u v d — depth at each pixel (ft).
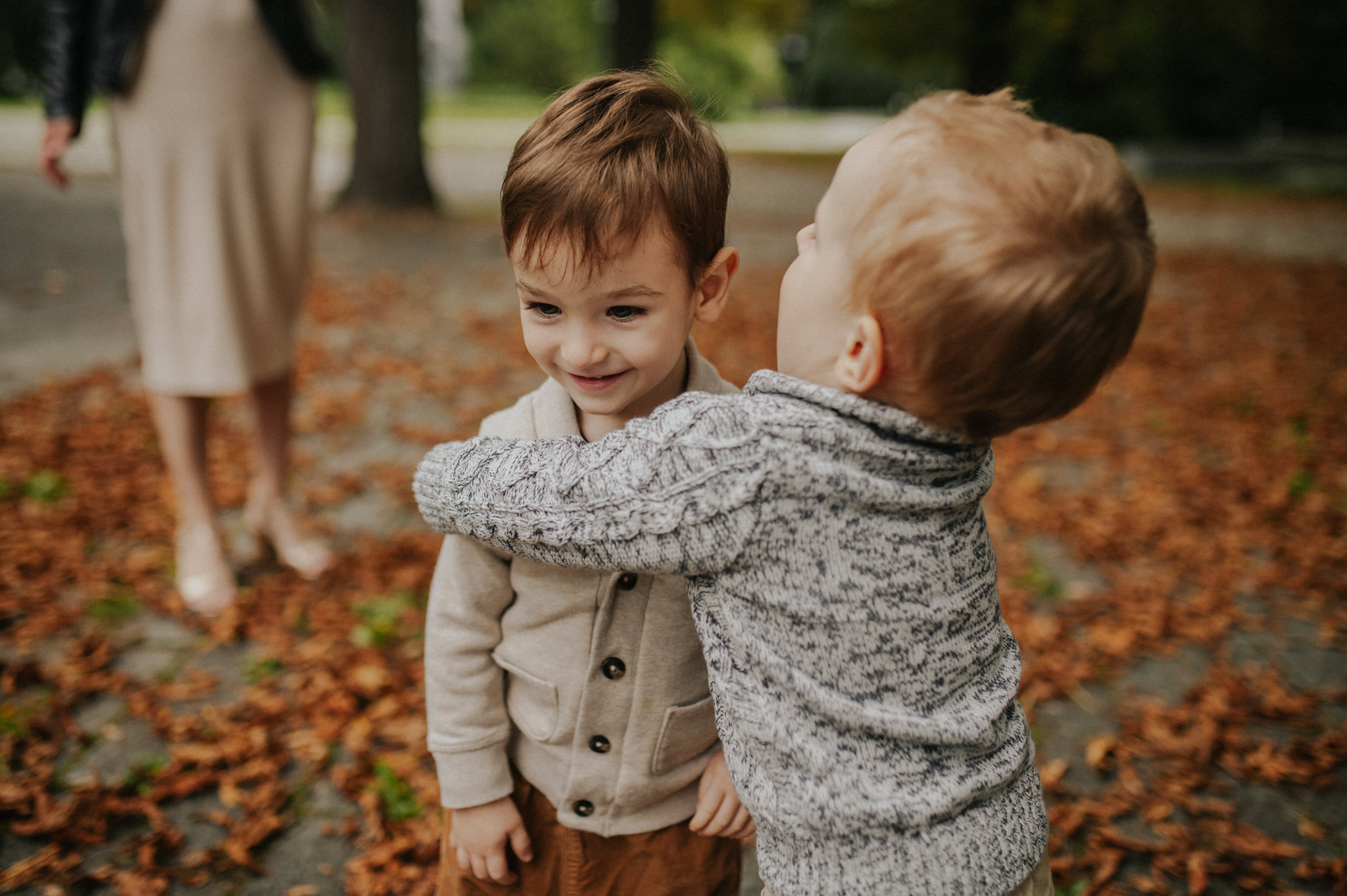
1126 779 7.71
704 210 3.42
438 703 3.97
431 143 70.28
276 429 9.67
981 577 3.33
